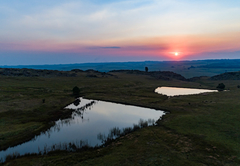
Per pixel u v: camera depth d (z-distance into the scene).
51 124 39.69
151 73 181.88
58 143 29.92
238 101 57.06
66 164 22.83
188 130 33.81
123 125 39.81
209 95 73.50
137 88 98.19
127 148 27.19
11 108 46.47
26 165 22.58
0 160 23.86
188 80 159.62
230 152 24.84
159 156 24.23
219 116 41.91
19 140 30.44
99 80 123.12
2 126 35.41
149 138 30.80
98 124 40.47
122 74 179.62
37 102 55.84
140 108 56.09
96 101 66.94
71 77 128.50
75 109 54.19
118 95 76.88
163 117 44.62
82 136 33.16
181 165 21.84
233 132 31.77
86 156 25.03
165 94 83.94
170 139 30.03
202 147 26.55
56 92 75.94
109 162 23.06
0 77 90.69
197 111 47.97
